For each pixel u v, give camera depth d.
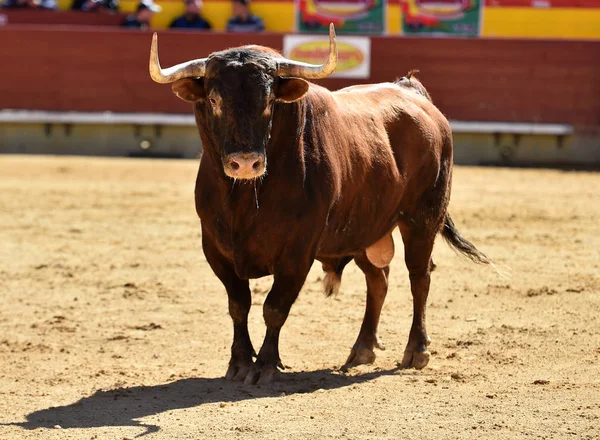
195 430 6.96
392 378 8.57
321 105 8.31
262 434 6.83
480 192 21.00
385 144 9.01
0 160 25.91
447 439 6.70
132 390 8.13
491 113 27.69
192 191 20.88
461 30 31.84
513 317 10.82
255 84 7.38
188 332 10.41
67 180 22.27
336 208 8.39
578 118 27.61
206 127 7.76
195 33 27.67
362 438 6.73
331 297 11.95
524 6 31.81
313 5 31.42
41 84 27.83
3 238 15.72
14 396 8.05
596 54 27.53
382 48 27.75
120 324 10.74
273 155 7.82
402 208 9.38
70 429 7.06
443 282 12.70
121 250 14.88
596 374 8.56
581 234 16.14
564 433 6.82
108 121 27.75
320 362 9.18
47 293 12.24
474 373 8.68
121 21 30.34
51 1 30.78
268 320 8.21
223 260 8.31
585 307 11.20
